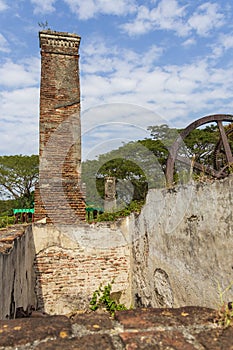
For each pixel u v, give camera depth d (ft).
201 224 8.50
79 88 17.83
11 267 8.36
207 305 8.08
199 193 8.66
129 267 16.01
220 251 7.49
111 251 15.81
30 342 2.68
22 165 50.67
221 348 2.56
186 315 3.27
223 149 15.25
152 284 12.54
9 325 3.04
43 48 17.78
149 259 12.96
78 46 18.30
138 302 14.46
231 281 6.98
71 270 15.14
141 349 2.55
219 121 15.08
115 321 3.17
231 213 7.03
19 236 10.34
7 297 7.67
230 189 7.06
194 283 8.89
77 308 14.85
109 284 15.15
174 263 10.34
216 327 2.98
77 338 2.77
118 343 2.70
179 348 2.57
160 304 11.70
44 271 14.80
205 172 14.15
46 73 17.58
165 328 2.96
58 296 14.80
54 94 17.42
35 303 14.43
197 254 8.73
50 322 3.10
